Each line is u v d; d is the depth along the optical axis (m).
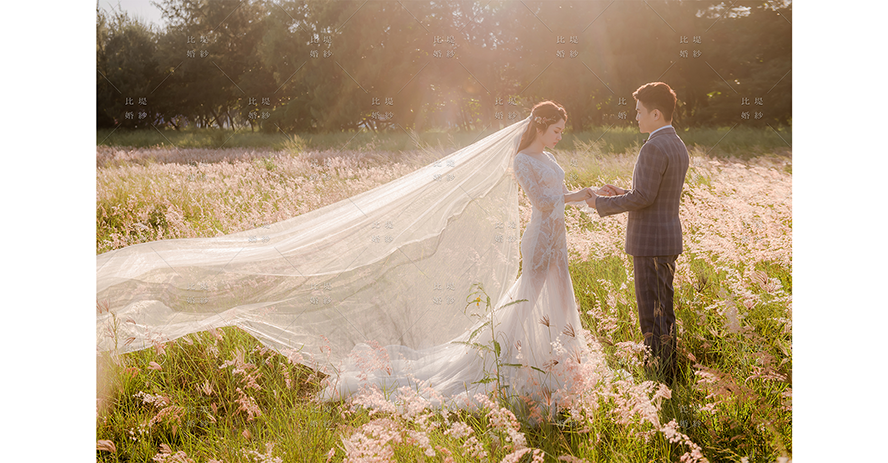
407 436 1.94
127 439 2.49
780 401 2.45
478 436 2.23
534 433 2.23
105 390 2.73
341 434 2.13
